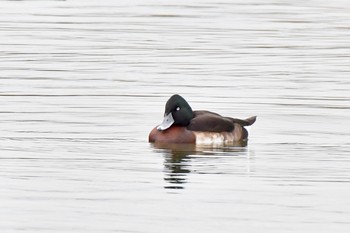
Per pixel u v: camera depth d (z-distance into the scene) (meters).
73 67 28.42
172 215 15.48
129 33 34.62
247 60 29.73
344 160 18.92
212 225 15.03
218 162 18.75
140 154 19.28
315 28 36.06
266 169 18.23
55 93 24.81
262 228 14.94
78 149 19.52
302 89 25.56
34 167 18.16
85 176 17.62
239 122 20.70
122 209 15.74
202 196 16.52
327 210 15.82
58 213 15.52
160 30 35.31
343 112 22.98
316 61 29.70
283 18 38.41
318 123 21.97
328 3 43.03
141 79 26.69
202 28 35.81
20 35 33.97
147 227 14.91
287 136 20.86
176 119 20.12
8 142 19.94
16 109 22.97
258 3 42.81
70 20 37.53
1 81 26.31
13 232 14.67
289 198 16.44
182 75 27.30
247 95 24.75
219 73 27.66
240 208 15.88
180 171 18.05
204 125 20.20
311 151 19.59
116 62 29.22
